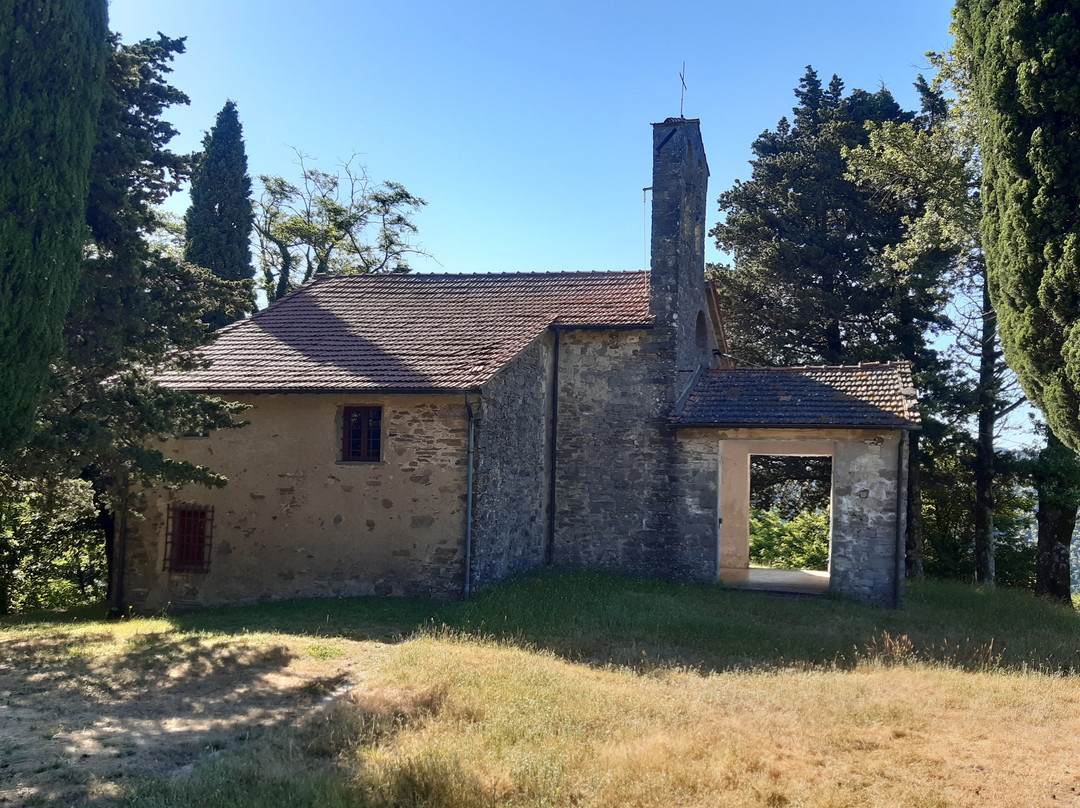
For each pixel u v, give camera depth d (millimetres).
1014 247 11031
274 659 9656
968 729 7605
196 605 14852
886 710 8023
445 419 13945
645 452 16688
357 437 14586
